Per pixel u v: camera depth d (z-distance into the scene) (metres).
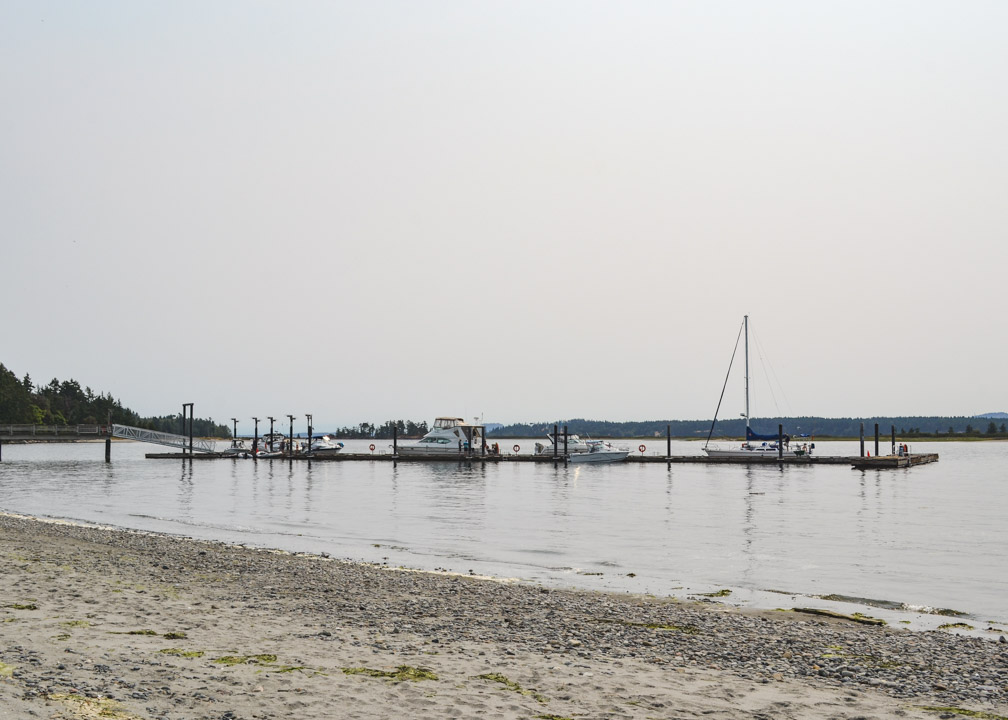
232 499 59.72
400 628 16.52
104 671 11.86
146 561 25.91
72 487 70.81
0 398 193.88
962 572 28.50
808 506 53.44
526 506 54.03
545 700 11.62
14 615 15.84
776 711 11.62
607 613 19.67
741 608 21.64
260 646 14.18
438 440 114.94
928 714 11.73
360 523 44.22
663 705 11.66
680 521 44.75
